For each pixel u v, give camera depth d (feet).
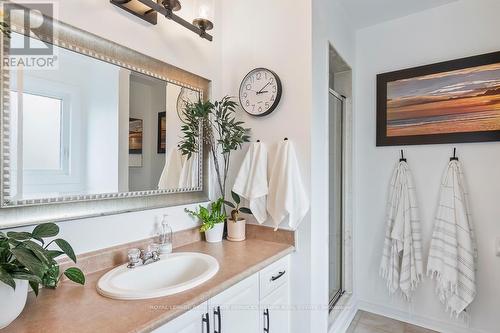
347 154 8.14
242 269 4.10
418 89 7.30
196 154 5.70
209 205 6.02
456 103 6.78
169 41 5.11
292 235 5.43
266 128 5.82
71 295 3.24
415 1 6.95
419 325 7.21
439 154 7.04
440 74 7.00
